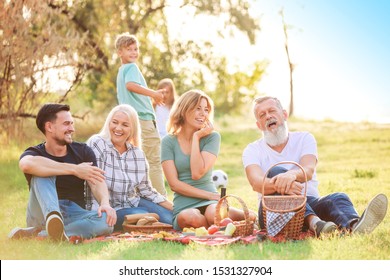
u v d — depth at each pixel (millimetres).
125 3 20297
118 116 6105
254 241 5031
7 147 13008
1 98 13062
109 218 5449
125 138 6129
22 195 8875
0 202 8188
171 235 5395
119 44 8289
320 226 5113
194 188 6070
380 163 13625
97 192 5609
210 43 22922
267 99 5883
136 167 6176
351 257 4496
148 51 22172
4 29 12570
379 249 4695
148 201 6250
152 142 8062
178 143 6227
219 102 28531
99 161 5996
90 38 19109
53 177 5406
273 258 4434
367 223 5066
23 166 5324
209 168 6172
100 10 19328
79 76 14375
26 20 12719
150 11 21531
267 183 5430
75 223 5379
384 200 5016
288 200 5219
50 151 5695
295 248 4754
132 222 5805
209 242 4984
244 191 9469
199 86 23516
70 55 13648
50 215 5109
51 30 13469
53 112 5625
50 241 5129
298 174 5398
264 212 5258
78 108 19219
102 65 19281
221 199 5613
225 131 22453
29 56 12836
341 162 14117
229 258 4461
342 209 5340
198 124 6141
